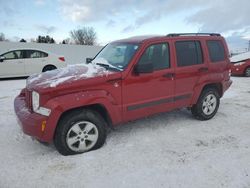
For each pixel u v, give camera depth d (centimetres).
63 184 304
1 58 1133
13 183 305
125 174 323
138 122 516
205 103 521
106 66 431
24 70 1182
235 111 598
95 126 384
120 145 407
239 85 971
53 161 357
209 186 296
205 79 503
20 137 441
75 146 376
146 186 298
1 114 573
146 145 408
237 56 1286
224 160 356
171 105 466
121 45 461
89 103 364
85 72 394
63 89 351
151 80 427
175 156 370
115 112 397
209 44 517
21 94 447
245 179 310
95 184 304
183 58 472
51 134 351
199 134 454
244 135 449
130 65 403
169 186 297
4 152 385
